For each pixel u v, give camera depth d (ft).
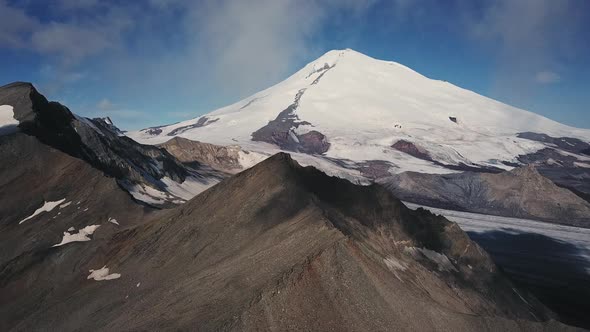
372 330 66.59
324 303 67.77
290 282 68.49
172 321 68.85
